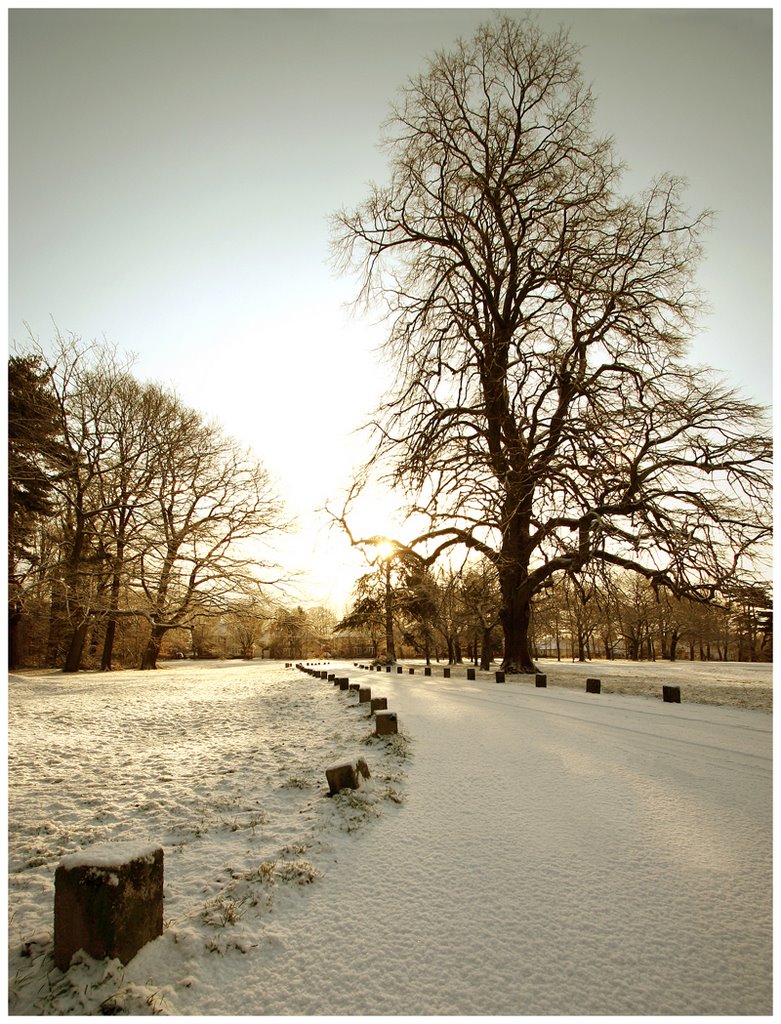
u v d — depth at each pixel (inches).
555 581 897.5
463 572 959.0
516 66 856.9
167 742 396.8
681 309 775.7
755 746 334.3
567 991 125.0
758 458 682.8
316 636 2586.1
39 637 1606.8
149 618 1224.2
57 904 136.8
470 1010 119.7
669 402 714.8
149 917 143.4
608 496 749.3
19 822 230.2
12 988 127.6
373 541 1066.1
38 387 1034.7
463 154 888.3
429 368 902.4
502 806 233.9
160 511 1330.0
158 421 1291.8
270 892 167.5
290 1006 122.6
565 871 177.3
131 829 221.6
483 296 950.4
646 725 404.8
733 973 129.4
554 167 867.4
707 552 670.5
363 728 403.9
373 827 215.5
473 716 447.8
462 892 166.9
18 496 972.6
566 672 1152.8
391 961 136.9
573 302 778.2
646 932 145.3
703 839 198.5
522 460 775.7
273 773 296.2
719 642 2495.1
